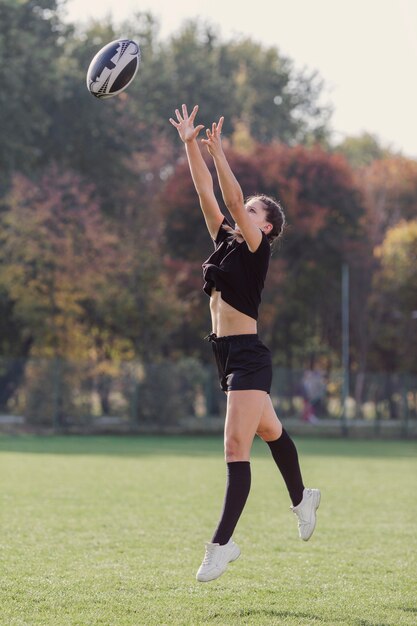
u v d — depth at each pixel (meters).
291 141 110.25
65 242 63.59
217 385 57.72
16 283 63.31
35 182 71.25
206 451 40.00
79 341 64.00
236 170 74.12
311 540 14.34
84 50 81.19
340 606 9.50
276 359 84.81
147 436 54.44
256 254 9.41
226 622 8.69
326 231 76.75
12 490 21.22
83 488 22.05
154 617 8.83
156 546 13.26
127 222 78.88
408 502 20.45
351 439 61.06
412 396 67.44
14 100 68.81
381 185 91.50
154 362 60.16
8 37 69.75
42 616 8.80
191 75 94.62
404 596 10.05
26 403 53.44
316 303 83.25
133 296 64.31
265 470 29.70
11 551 12.53
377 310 83.25
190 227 74.06
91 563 11.73
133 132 82.12
